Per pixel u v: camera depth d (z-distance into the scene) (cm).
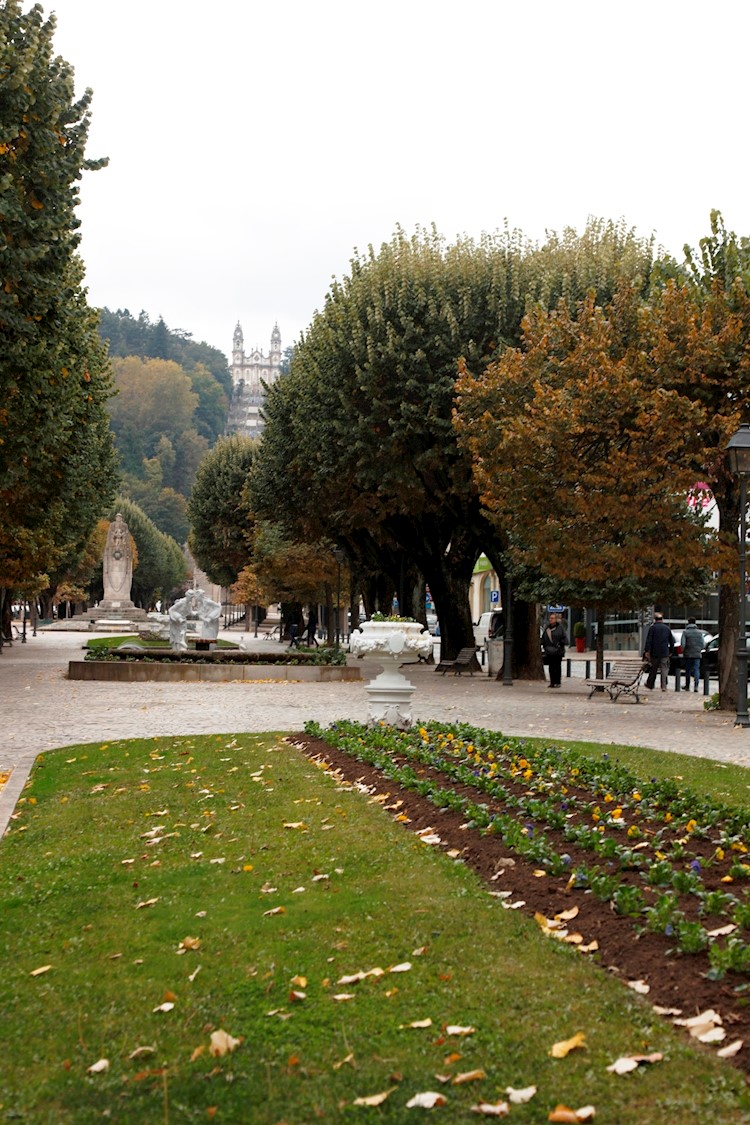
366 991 473
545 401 1948
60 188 1723
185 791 1023
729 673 2138
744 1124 345
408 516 3391
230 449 7238
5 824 904
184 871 704
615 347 2133
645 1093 369
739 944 475
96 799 997
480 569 7281
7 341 1719
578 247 3000
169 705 2075
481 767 1034
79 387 2441
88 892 662
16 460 2081
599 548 1975
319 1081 389
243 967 512
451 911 584
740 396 1906
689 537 1920
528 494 1984
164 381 19262
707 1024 415
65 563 5722
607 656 5125
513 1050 407
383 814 863
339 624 6638
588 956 508
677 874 594
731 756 1395
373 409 2902
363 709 2006
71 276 2723
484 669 3978
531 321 2300
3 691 2386
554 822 762
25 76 1593
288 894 637
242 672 2820
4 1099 385
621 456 1869
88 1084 394
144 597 12638
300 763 1173
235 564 7394
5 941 571
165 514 16750
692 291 2114
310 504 3725
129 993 484
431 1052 409
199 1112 370
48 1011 466
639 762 1261
